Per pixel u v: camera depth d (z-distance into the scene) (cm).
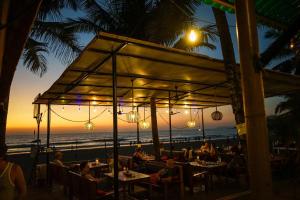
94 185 588
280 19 420
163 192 712
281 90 1037
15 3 210
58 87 805
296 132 1984
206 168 834
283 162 970
